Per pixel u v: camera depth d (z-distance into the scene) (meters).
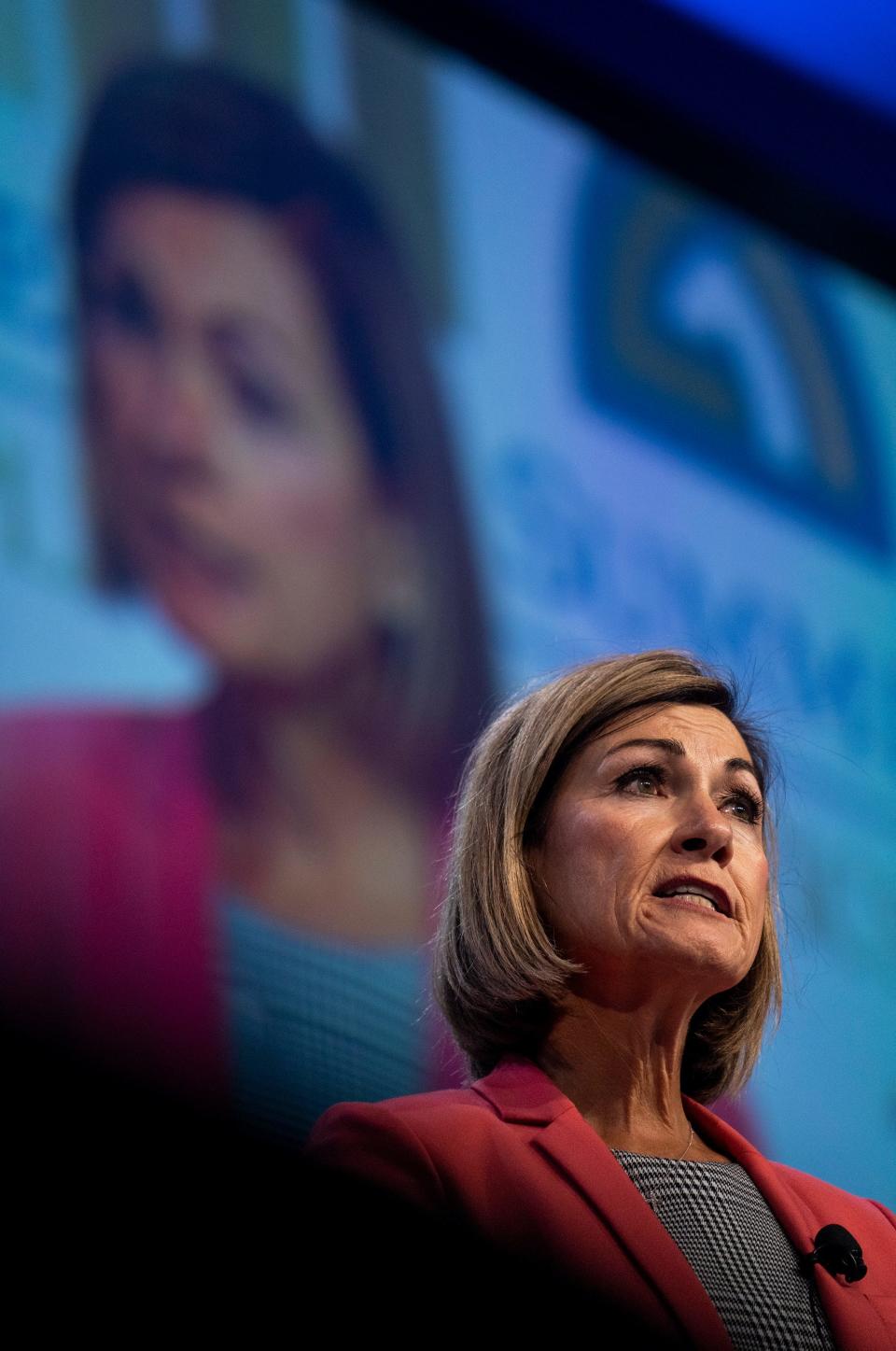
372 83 7.45
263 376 6.63
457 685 6.88
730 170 8.79
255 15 7.11
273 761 6.27
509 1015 3.29
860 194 9.30
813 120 9.18
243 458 6.47
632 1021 3.24
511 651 7.11
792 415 8.59
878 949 7.86
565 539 7.45
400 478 6.95
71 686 5.81
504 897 3.30
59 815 5.67
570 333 7.79
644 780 3.37
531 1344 2.44
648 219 8.32
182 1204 2.21
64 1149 2.21
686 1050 3.59
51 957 5.57
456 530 7.07
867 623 8.53
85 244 6.26
